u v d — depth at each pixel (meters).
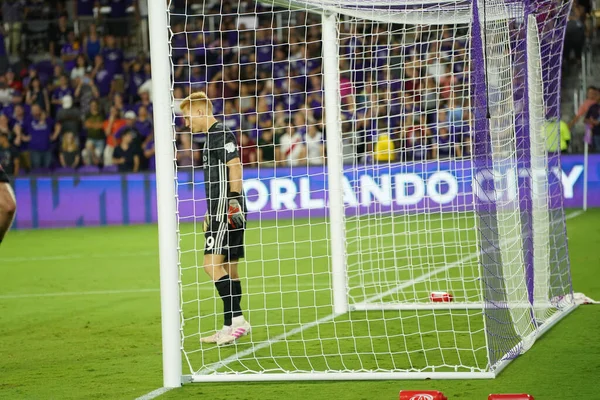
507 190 26.30
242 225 26.59
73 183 74.81
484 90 22.16
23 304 36.84
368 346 25.77
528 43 29.23
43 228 74.44
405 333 27.53
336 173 31.36
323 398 20.16
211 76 77.56
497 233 23.12
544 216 30.16
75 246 59.75
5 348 27.42
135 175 74.50
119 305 35.56
